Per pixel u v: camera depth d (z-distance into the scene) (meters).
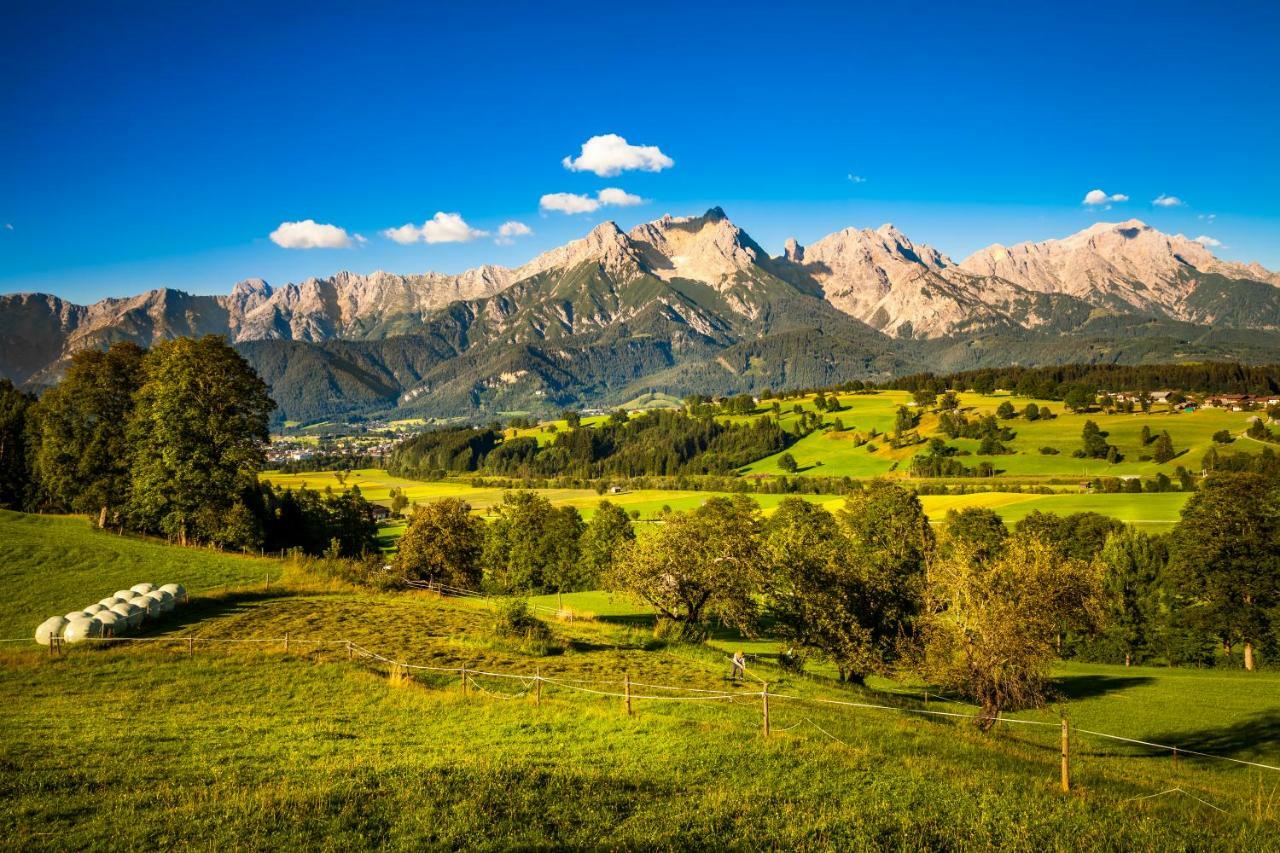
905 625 48.62
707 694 34.66
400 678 34.47
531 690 34.00
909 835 17.14
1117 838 17.69
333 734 25.70
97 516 80.00
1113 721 47.56
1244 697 54.78
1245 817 21.28
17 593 51.94
